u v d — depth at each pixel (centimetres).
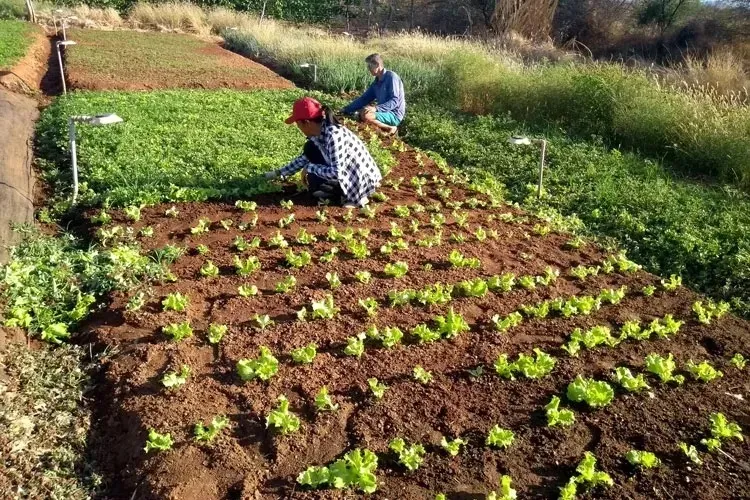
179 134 974
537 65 1528
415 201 818
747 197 892
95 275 568
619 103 1156
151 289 557
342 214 743
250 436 403
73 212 718
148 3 2659
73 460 389
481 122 1234
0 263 565
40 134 993
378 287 584
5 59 1408
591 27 2453
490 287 600
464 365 483
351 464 370
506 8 2341
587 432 420
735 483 381
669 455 402
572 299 575
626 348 518
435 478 375
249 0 2964
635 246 748
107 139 919
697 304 578
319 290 573
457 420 423
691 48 2111
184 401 427
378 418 421
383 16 3042
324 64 1602
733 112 1062
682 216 803
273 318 530
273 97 1297
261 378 450
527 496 366
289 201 747
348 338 498
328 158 734
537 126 1225
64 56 1670
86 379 458
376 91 1161
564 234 760
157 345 483
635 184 919
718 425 420
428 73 1533
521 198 890
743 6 2128
